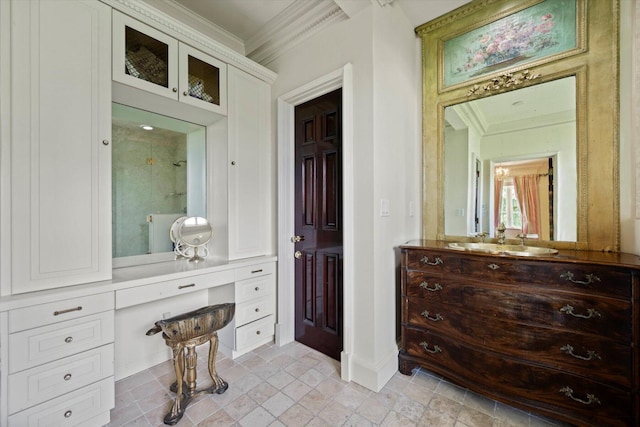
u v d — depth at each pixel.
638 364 1.14
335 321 2.04
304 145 2.27
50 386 1.23
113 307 1.42
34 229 1.25
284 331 2.29
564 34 1.67
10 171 1.20
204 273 1.82
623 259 1.27
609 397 1.20
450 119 2.14
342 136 1.95
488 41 1.95
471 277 1.56
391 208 1.89
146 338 1.95
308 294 2.25
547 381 1.34
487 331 1.50
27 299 1.17
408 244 1.91
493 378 1.48
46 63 1.28
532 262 1.38
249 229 2.20
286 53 2.24
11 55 1.20
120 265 1.90
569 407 1.29
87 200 1.40
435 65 2.19
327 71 1.93
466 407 1.52
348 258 1.79
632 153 1.46
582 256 1.38
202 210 2.28
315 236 2.19
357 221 1.77
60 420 1.25
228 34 2.35
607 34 1.54
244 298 2.06
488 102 1.96
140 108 1.89
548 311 1.34
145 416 1.46
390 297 1.87
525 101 1.82
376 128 1.71
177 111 1.95
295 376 1.82
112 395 1.41
